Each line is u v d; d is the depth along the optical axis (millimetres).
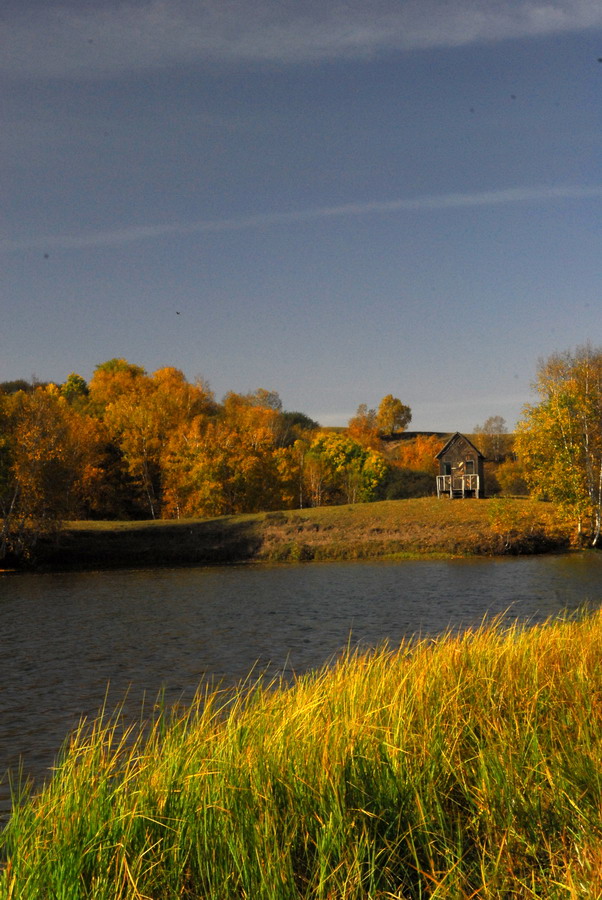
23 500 58938
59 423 62438
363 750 7172
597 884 4859
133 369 141875
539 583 40781
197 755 7230
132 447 94750
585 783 6629
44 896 5277
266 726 7996
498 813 6246
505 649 11461
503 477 117500
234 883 5539
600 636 12617
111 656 22500
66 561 60844
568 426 61375
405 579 45188
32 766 12062
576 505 61344
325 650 22859
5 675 19938
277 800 6355
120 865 5465
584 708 8586
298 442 116438
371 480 107688
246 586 43562
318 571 52312
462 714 8391
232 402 126375
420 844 6031
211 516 86375
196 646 24031
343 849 5738
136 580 48406
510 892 5309
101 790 6535
